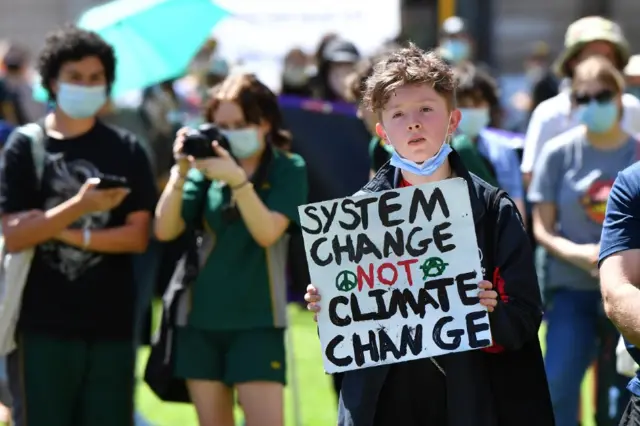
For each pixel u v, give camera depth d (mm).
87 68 6895
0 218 6953
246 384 6664
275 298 6773
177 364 6758
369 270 4980
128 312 7070
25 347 6867
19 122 17062
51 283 6879
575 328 7723
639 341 4652
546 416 5004
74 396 6988
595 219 7703
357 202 4996
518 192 8188
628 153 7703
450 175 5113
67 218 6734
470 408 4906
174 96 11781
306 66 13406
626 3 23578
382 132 5133
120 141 7117
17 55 19219
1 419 7762
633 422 4941
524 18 23297
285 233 6961
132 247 7016
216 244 6789
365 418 4988
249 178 6879
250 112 6871
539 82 16391
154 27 9406
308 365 11430
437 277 4934
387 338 4945
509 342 4875
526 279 4934
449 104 5023
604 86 7496
